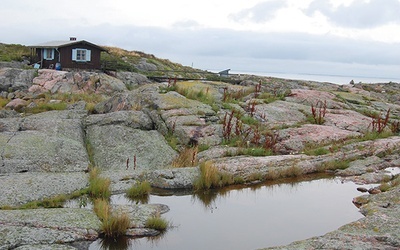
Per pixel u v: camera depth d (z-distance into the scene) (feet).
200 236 34.27
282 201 43.75
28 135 56.34
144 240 33.22
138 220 35.78
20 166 48.21
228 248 32.14
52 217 34.40
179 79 147.43
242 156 57.11
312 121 77.20
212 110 72.18
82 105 81.35
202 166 49.70
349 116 81.97
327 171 55.11
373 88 163.84
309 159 56.49
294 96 95.20
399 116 91.91
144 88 82.28
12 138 54.85
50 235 31.42
